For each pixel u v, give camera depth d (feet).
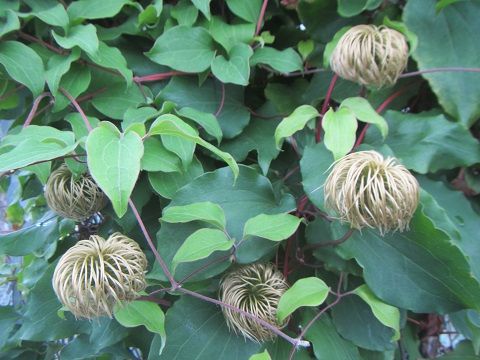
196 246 0.89
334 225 0.97
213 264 0.95
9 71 1.02
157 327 0.91
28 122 1.04
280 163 1.17
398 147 1.06
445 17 1.09
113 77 1.16
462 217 1.04
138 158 0.72
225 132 1.12
